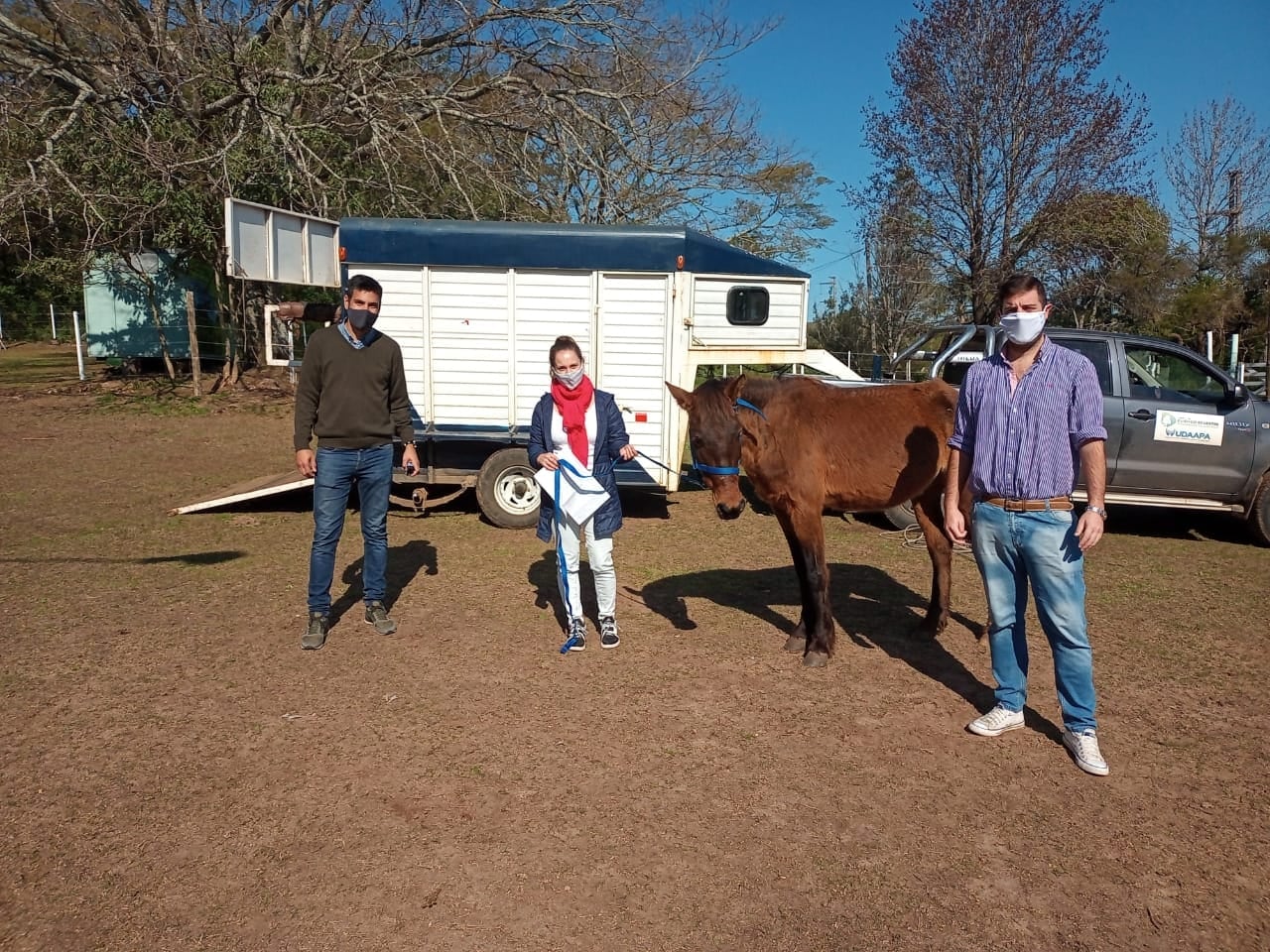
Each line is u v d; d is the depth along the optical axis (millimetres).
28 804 3463
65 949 2660
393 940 2725
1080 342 8477
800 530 5031
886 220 21141
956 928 2832
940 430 5227
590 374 8367
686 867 3131
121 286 20406
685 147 19141
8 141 16391
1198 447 8141
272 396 18031
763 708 4477
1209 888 3059
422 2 17516
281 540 7711
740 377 4738
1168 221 24031
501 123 17938
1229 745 4133
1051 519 3703
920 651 5344
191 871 3061
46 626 5453
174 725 4164
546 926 2803
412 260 8133
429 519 8891
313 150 16812
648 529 8648
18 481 10289
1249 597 6547
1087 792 3684
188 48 16859
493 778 3725
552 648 5281
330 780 3688
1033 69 18938
